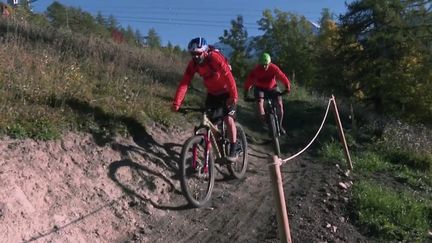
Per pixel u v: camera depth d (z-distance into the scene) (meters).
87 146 6.86
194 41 6.95
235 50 50.16
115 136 7.35
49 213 5.58
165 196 7.04
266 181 8.54
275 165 4.21
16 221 5.15
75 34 16.16
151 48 22.67
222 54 7.26
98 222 5.94
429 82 31.56
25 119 6.50
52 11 26.27
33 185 5.71
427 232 7.07
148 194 6.86
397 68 32.06
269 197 7.71
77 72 9.12
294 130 13.32
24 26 14.48
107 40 18.72
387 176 9.65
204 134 7.05
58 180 6.06
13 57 8.44
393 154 11.16
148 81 11.41
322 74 35.41
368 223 7.01
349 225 6.97
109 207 6.24
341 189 8.27
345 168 9.70
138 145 7.59
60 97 7.48
